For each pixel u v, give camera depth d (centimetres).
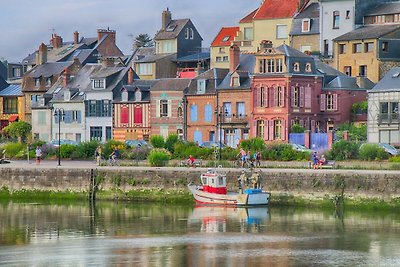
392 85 19175
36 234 12588
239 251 11194
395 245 11469
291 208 14400
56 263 10675
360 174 13962
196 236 12206
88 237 12294
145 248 11450
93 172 16112
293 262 10600
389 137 19162
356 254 10994
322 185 14250
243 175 14900
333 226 12769
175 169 15538
